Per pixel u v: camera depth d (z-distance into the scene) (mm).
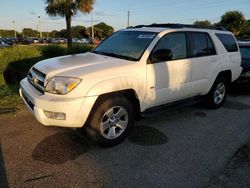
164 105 4531
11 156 3430
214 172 3207
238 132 4457
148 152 3668
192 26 5051
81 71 3473
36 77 3783
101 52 4574
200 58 4910
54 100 3293
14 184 2873
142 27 4945
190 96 5004
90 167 3250
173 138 4145
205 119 5047
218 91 5660
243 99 6641
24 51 8281
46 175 3055
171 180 3033
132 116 3928
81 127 3592
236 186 2947
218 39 5449
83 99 3324
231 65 5691
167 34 4383
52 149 3650
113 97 3666
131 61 3943
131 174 3133
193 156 3590
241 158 3561
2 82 7082
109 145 3738
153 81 4078
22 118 4719
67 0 16750
